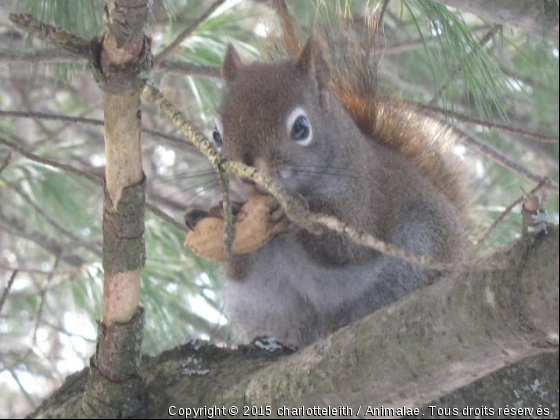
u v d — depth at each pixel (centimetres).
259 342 686
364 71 917
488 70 839
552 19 816
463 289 480
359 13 1068
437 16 830
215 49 1064
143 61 502
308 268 774
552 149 1307
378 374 520
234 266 791
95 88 1453
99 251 1159
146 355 671
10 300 1312
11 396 1525
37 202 1257
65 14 823
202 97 1066
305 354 554
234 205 735
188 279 1140
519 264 455
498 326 466
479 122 851
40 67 1242
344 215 763
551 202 1167
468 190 929
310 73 760
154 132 887
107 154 514
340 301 794
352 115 909
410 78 1271
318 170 744
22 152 743
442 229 830
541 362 637
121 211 524
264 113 721
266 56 976
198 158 1084
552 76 1256
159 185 1361
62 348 1402
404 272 788
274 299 811
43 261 1345
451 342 489
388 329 514
